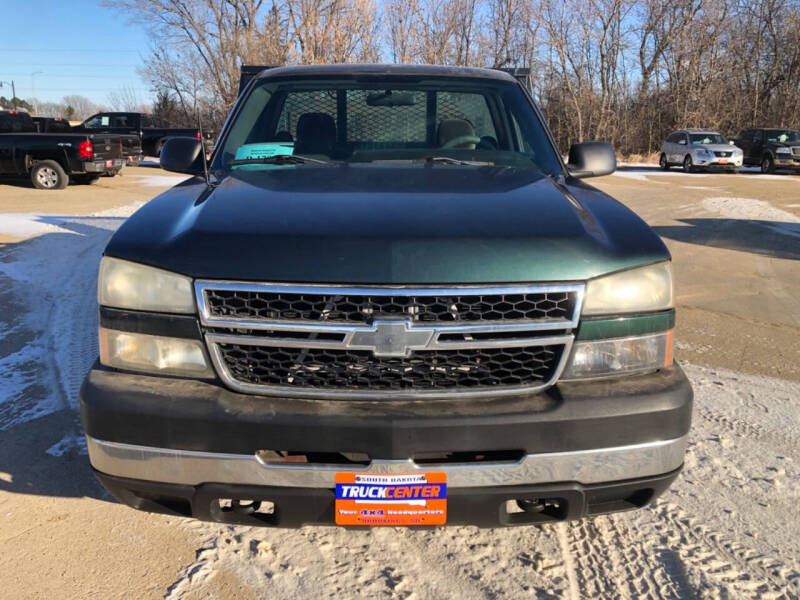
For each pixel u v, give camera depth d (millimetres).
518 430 2062
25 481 2969
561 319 2111
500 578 2395
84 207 12281
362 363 2082
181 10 33281
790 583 2377
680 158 26234
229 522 2209
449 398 2104
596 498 2180
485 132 3477
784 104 39250
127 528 2658
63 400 3791
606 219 2428
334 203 2385
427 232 2152
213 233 2188
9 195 14250
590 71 42188
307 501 2096
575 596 2303
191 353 2125
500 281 2068
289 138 3430
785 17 39375
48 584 2338
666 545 2588
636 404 2115
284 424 2027
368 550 2545
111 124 25188
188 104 35812
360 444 2037
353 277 2039
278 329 2055
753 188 18469
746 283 6918
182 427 2059
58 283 6406
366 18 30234
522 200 2480
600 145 3424
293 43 31734
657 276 2225
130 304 2154
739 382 4230
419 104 3494
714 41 39969
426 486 2080
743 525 2723
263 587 2336
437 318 2064
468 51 36469
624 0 40688
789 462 3225
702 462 3215
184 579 2369
